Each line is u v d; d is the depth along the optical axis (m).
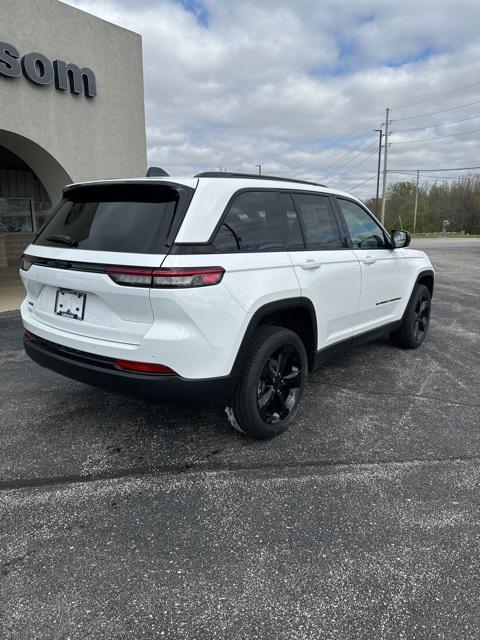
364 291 3.98
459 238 53.81
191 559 2.05
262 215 2.96
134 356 2.45
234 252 2.65
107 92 9.26
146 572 1.98
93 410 3.57
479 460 2.89
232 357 2.62
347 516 2.35
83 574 1.96
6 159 11.03
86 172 9.05
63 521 2.29
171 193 2.54
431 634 1.69
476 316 7.32
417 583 1.92
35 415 3.47
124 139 9.78
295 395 3.24
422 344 5.53
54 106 8.27
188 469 2.77
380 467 2.80
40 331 2.94
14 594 1.85
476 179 74.94
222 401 2.68
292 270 3.04
